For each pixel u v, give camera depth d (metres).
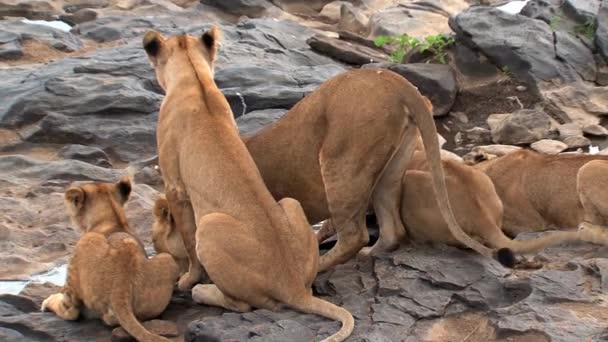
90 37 27.81
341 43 26.06
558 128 19.81
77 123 20.05
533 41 21.66
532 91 21.03
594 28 22.22
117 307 10.18
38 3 31.75
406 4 30.97
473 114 21.12
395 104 10.94
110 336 10.50
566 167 12.38
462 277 10.74
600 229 11.65
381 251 11.85
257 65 23.38
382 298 10.48
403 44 24.38
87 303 10.55
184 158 10.91
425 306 10.21
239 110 20.97
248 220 10.30
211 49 12.12
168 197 11.30
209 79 11.58
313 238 10.59
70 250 14.59
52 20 31.38
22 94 20.92
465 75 21.83
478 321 10.02
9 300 11.89
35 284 12.47
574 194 12.20
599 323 9.49
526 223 12.69
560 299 10.06
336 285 11.03
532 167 12.64
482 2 31.77
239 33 26.34
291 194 11.76
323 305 10.06
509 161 12.90
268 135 11.76
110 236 10.82
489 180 11.90
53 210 15.98
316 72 23.09
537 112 19.94
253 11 31.61
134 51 23.61
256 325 9.84
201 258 10.30
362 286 11.00
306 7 32.66
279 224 10.38
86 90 20.86
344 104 11.09
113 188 11.54
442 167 11.18
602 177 11.56
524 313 9.77
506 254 10.71
